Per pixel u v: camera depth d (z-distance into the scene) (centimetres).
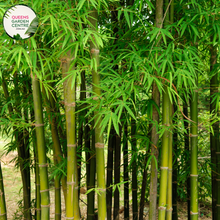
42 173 150
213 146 227
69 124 139
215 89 185
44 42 172
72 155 141
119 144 228
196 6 155
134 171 248
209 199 388
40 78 130
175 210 251
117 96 121
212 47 187
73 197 144
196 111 164
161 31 132
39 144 148
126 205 270
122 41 173
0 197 168
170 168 165
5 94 225
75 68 138
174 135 225
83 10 134
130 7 151
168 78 136
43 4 127
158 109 151
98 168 135
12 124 148
